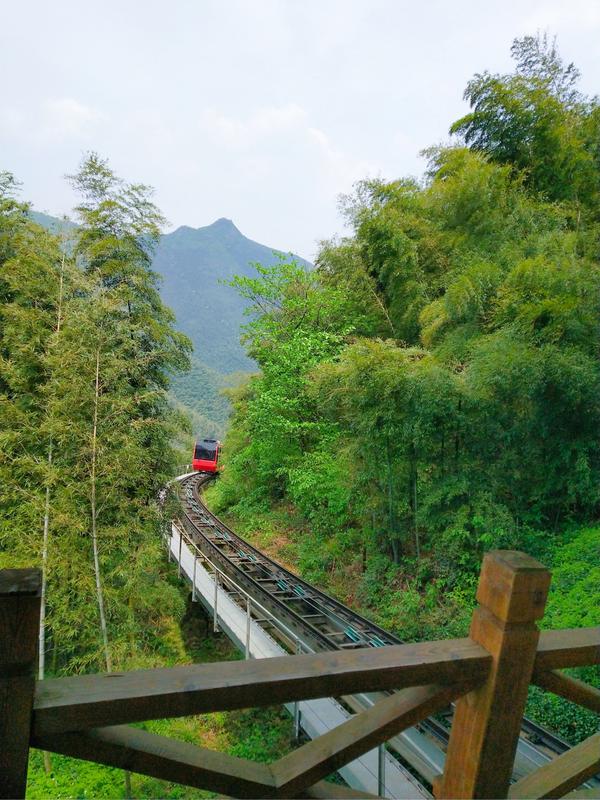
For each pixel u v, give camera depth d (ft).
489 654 4.05
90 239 29.30
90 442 23.07
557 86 35.47
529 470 26.99
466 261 32.32
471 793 4.05
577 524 26.45
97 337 24.26
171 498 30.17
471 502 26.32
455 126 37.91
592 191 33.01
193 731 22.25
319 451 39.47
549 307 25.40
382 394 28.02
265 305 46.01
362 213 38.42
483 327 28.78
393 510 30.63
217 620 27.35
